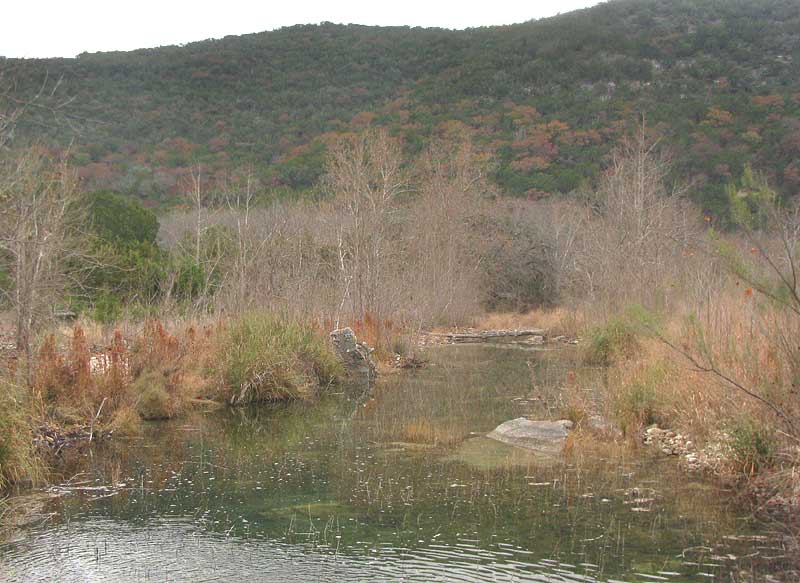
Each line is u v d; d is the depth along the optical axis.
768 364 9.52
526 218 42.41
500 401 15.06
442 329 31.36
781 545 7.23
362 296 22.94
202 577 6.68
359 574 6.70
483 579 6.56
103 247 22.41
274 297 19.05
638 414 11.97
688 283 14.47
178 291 22.47
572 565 6.83
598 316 23.06
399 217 35.66
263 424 13.17
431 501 8.71
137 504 8.71
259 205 41.44
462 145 42.72
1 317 15.34
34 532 7.82
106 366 13.84
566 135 53.56
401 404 14.98
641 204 25.98
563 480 9.46
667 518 8.02
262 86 63.06
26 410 10.25
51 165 16.98
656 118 51.88
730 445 9.40
